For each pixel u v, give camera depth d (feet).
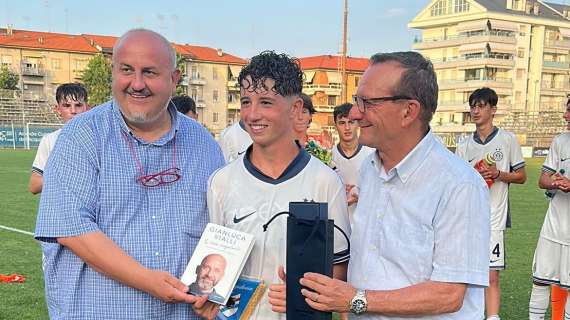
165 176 8.58
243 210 8.17
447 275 6.68
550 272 16.15
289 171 8.13
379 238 7.24
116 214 8.29
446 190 6.77
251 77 7.78
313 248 6.91
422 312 6.73
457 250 6.67
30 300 19.03
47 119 177.27
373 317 7.19
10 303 18.66
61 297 8.32
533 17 213.46
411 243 6.94
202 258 7.97
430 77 7.00
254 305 8.03
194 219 8.71
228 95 240.12
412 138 7.06
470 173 6.87
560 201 15.96
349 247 8.11
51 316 8.50
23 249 27.20
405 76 6.84
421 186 6.98
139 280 7.83
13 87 198.49
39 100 191.72
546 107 217.56
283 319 8.07
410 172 7.04
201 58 230.48
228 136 16.78
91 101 183.01
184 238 8.59
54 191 8.08
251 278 8.15
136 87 7.97
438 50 223.30
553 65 220.02
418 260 6.89
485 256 6.76
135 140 8.47
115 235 8.26
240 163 8.41
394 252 7.04
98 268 7.95
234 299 8.13
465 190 6.70
